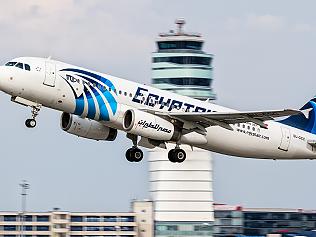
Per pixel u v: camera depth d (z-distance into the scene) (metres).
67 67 152.00
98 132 157.75
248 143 165.62
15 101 151.25
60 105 151.50
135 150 159.62
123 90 153.62
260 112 149.12
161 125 153.00
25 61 150.00
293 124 172.62
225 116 152.62
